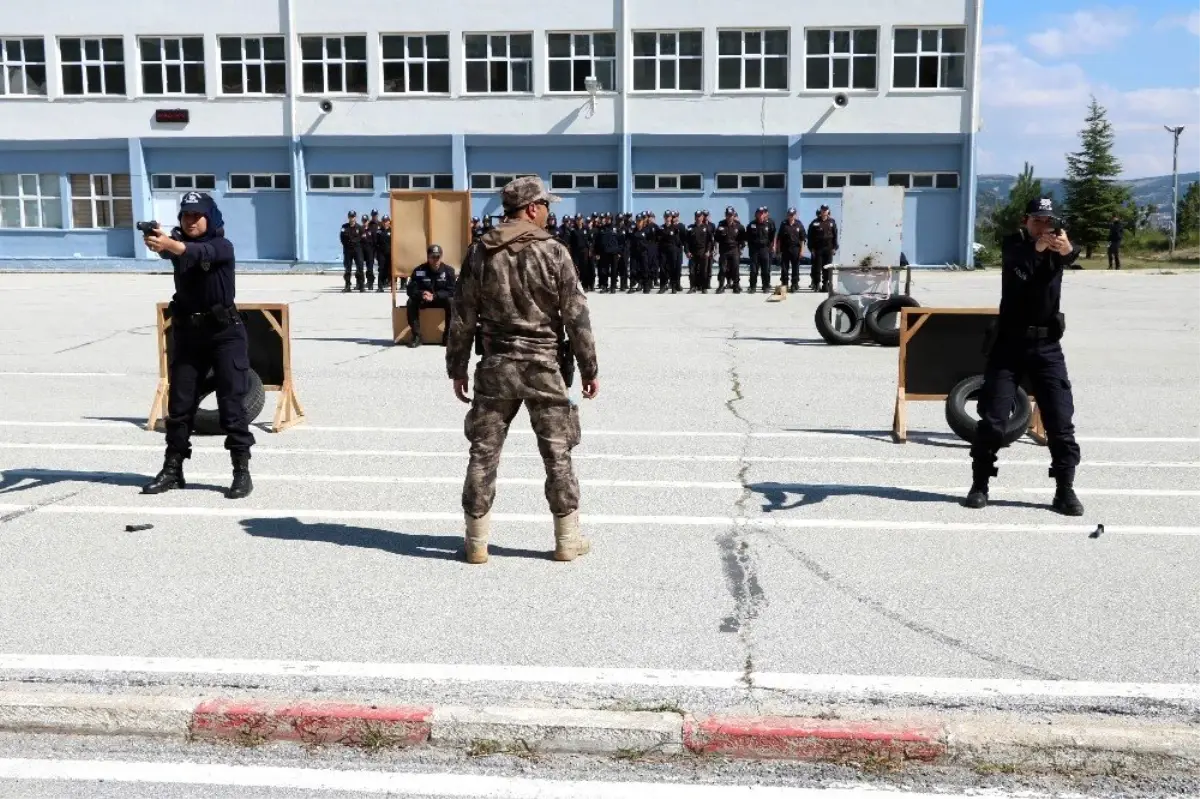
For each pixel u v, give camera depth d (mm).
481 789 3945
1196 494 7863
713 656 4895
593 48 39000
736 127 38688
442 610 5469
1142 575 6023
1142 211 59906
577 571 6074
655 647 4996
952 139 38156
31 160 41406
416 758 4191
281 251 40938
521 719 4254
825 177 38938
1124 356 15859
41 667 4762
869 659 4863
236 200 40875
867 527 6988
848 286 17672
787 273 29391
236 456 7770
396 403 11914
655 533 6832
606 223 30031
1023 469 8719
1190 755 4066
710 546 6551
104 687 4559
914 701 4438
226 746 4293
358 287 30531
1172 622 5312
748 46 38500
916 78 38094
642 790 3936
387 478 8359
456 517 7219
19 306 24406
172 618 5367
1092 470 8664
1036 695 4492
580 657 4879
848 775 4059
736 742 4176
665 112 38875
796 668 4762
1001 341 7312
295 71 39750
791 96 38375
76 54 40688
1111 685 4594
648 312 23719
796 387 13062
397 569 6117
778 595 5695
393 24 39344
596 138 39219
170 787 3959
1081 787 3971
